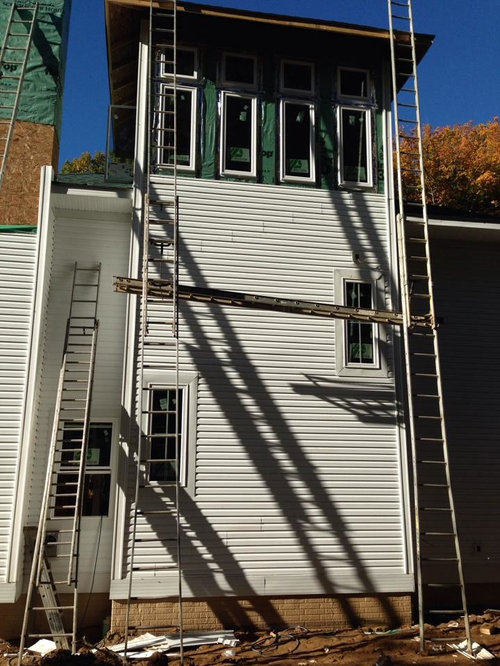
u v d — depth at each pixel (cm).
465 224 1105
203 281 961
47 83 1048
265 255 995
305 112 1070
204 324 952
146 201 935
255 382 949
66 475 957
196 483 895
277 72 1072
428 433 1090
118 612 844
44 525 802
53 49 1065
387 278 1031
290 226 1014
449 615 1005
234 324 962
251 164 1026
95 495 957
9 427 878
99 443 977
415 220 1067
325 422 957
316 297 997
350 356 994
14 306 918
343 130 1079
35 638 873
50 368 978
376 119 1091
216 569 874
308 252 1010
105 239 1038
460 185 2255
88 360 992
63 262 1016
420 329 1129
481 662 761
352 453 954
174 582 856
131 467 879
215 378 938
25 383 894
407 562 930
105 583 927
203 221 983
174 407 918
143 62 1021
